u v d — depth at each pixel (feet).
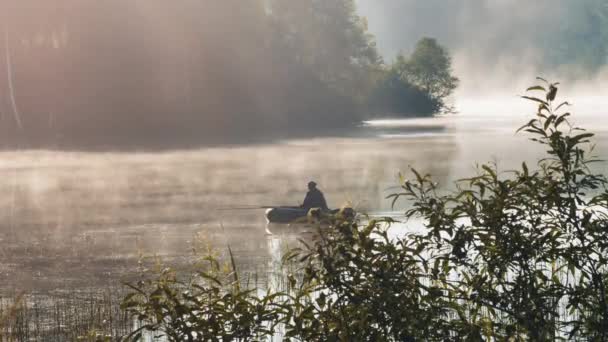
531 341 40.60
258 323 39.75
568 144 41.39
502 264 41.39
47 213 208.64
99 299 101.86
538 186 41.60
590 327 41.52
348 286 39.99
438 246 41.98
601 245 40.68
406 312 39.29
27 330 84.02
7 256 142.20
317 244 41.01
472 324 40.50
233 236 159.94
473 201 42.70
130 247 150.00
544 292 41.27
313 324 39.83
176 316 39.63
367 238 40.73
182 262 129.18
